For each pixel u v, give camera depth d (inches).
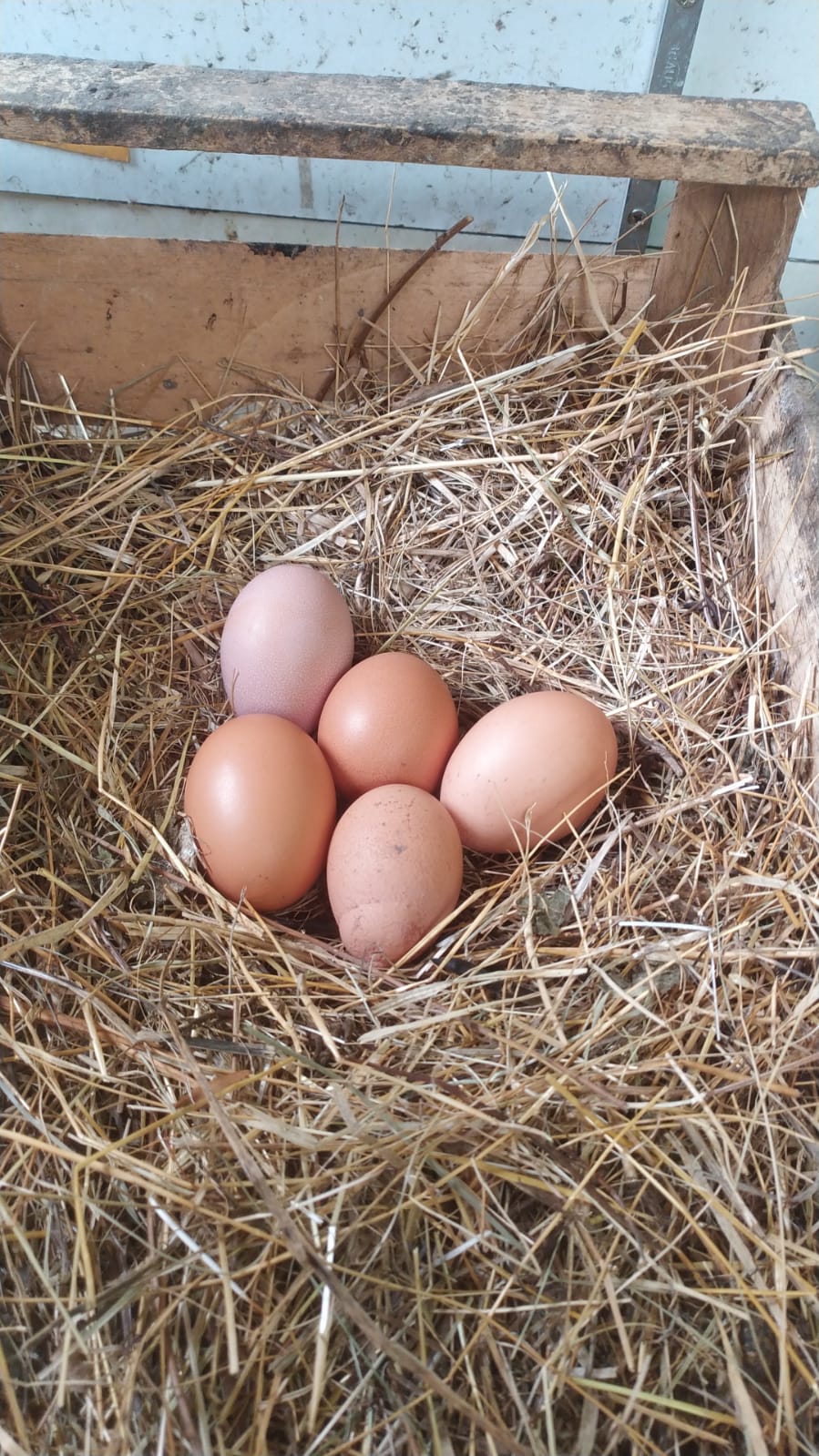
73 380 14.8
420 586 13.9
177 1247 8.2
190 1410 7.5
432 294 14.2
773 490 12.9
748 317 13.7
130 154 15.3
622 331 14.4
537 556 13.6
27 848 11.1
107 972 10.2
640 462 13.8
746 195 12.8
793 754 11.5
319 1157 8.8
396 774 11.4
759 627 12.7
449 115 12.1
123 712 12.7
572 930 10.6
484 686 13.1
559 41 14.1
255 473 14.4
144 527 14.2
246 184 15.5
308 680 11.9
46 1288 8.0
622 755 12.3
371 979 10.3
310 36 14.3
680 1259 8.4
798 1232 8.6
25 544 13.7
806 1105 9.0
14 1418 7.4
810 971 10.1
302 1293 8.1
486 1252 8.3
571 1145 8.8
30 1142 8.6
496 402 14.2
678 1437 7.6
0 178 15.9
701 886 10.8
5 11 14.1
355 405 14.9
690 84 14.6
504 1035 9.6
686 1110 9.0
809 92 14.7
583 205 15.4
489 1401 7.6
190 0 13.8
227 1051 9.5
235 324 14.4
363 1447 7.4
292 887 10.8
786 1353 7.7
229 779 10.6
